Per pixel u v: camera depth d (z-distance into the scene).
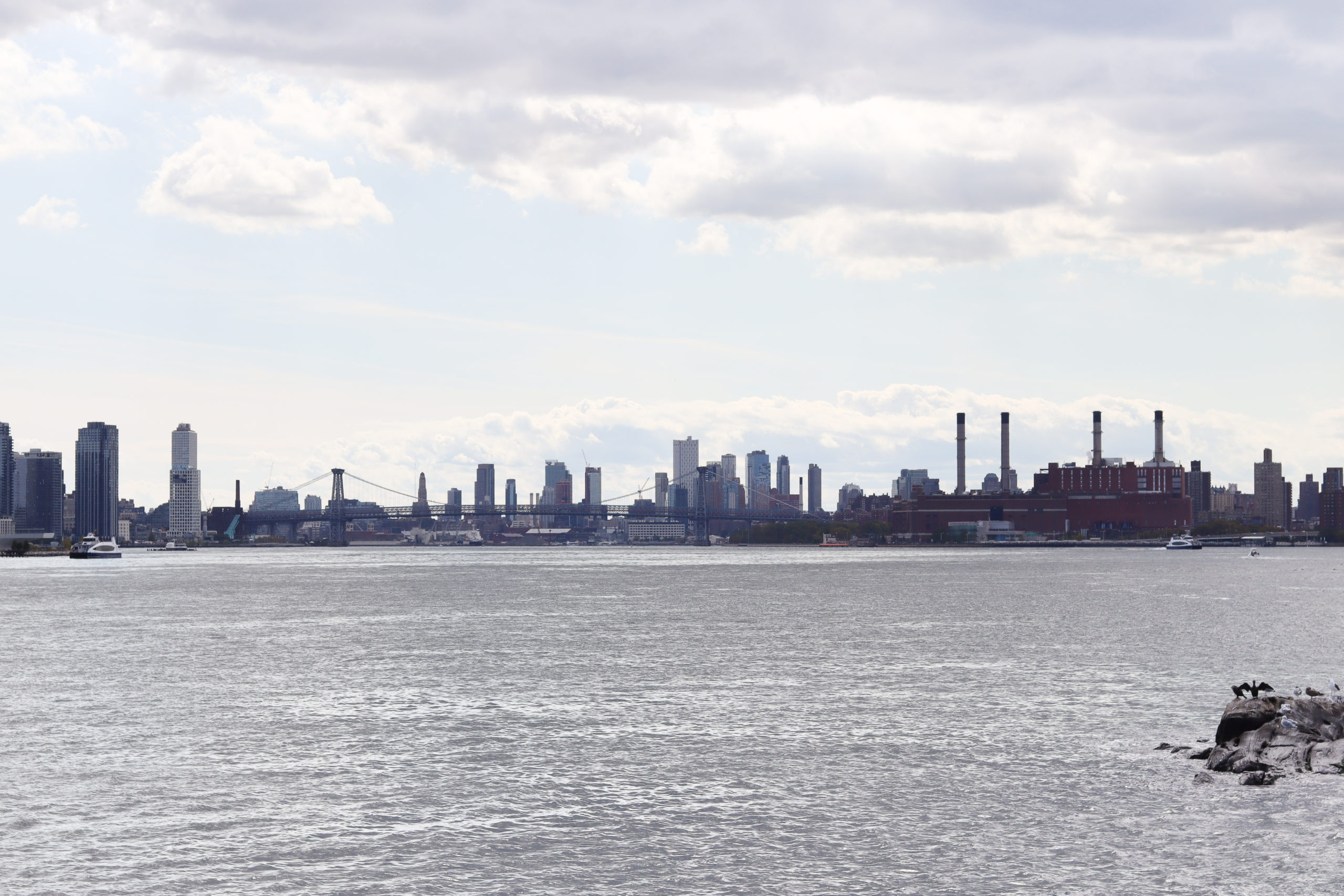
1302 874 38.06
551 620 136.12
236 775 51.50
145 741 59.06
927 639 110.44
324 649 102.56
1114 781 49.91
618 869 39.03
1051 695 73.38
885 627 125.06
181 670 87.00
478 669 87.44
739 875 38.41
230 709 68.69
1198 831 42.53
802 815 45.22
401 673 85.38
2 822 44.00
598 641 108.81
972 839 42.06
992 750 56.44
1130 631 118.06
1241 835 42.00
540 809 46.12
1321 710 53.84
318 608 158.50
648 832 43.09
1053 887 37.19
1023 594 190.12
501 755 55.72
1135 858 39.81
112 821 44.12
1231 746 53.31
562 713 67.12
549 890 37.00
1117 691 75.31
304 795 48.16
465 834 42.84
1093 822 43.84
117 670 87.44
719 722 64.31
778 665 89.81
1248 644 104.75
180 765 53.38
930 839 42.12
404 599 181.12
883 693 74.56
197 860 39.66
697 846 41.44
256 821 44.31
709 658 95.00
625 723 64.06
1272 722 53.12
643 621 133.50
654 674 84.25
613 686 78.31
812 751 56.50
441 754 55.84
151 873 38.25
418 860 39.81
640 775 51.66
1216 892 36.62
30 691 76.38
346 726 63.16
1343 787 47.84
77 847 40.91
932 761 54.12
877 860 39.84
